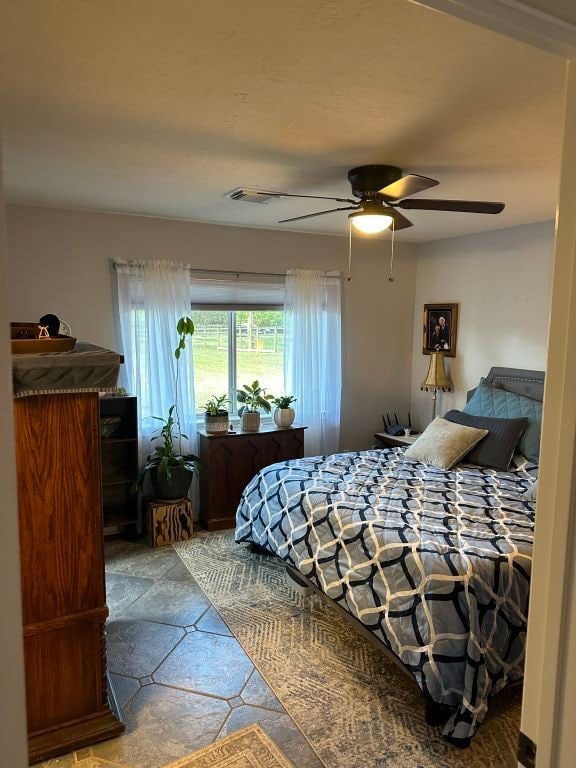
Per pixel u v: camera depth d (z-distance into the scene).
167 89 1.79
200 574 3.49
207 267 4.34
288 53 1.54
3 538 0.54
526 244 4.20
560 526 0.80
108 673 2.49
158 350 4.13
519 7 0.70
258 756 2.03
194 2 1.28
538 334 4.16
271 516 3.27
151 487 4.22
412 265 5.32
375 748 2.06
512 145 2.31
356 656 2.63
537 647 0.85
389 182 2.62
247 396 4.44
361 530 2.62
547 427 0.82
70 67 1.63
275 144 2.33
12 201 3.56
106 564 3.63
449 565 2.20
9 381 0.53
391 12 1.32
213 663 2.57
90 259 3.91
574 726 0.79
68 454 1.97
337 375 4.95
